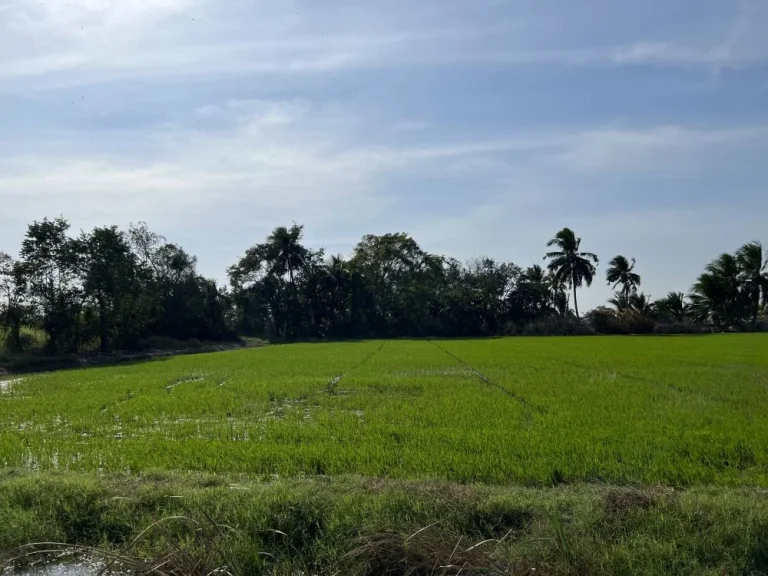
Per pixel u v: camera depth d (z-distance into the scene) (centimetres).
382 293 7625
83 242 4156
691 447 1028
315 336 7419
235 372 2727
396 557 623
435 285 7612
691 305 7356
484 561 606
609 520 682
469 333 7462
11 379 2833
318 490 776
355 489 781
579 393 1759
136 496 771
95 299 4216
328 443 1129
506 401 1630
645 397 1658
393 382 2128
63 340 4066
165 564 613
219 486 813
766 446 1030
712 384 1925
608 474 888
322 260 7475
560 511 716
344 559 634
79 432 1351
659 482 835
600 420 1312
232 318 7281
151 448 1108
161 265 5922
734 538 643
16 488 793
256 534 686
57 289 3912
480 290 7506
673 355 3238
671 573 602
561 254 7200
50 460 1051
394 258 7744
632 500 716
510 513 714
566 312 7944
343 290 7412
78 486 789
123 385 2259
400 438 1163
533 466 915
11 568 656
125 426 1408
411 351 4150
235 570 611
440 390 1900
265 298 7256
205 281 6425
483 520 708
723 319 6719
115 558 625
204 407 1647
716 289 6606
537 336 6862
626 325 6862
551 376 2267
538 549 632
